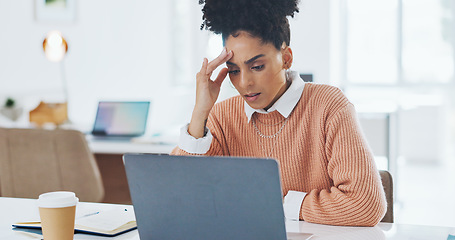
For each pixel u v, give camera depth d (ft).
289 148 5.10
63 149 8.47
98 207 5.30
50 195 4.05
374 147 16.14
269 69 4.64
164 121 21.17
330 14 19.86
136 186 3.82
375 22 22.35
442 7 21.89
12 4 15.79
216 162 3.54
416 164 22.08
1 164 8.71
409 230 4.34
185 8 23.02
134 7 19.54
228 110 5.40
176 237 3.83
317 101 4.99
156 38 20.77
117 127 11.82
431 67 22.15
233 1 4.50
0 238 4.33
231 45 4.64
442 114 22.17
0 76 15.40
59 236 3.92
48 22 16.88
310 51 20.07
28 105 15.87
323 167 4.97
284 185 5.16
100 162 10.87
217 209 3.65
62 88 17.19
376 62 22.45
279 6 4.58
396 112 15.52
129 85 19.54
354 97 22.40
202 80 4.94
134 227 4.54
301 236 4.18
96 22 18.39
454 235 4.20
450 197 16.55
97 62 18.43
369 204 4.38
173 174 3.67
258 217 3.57
